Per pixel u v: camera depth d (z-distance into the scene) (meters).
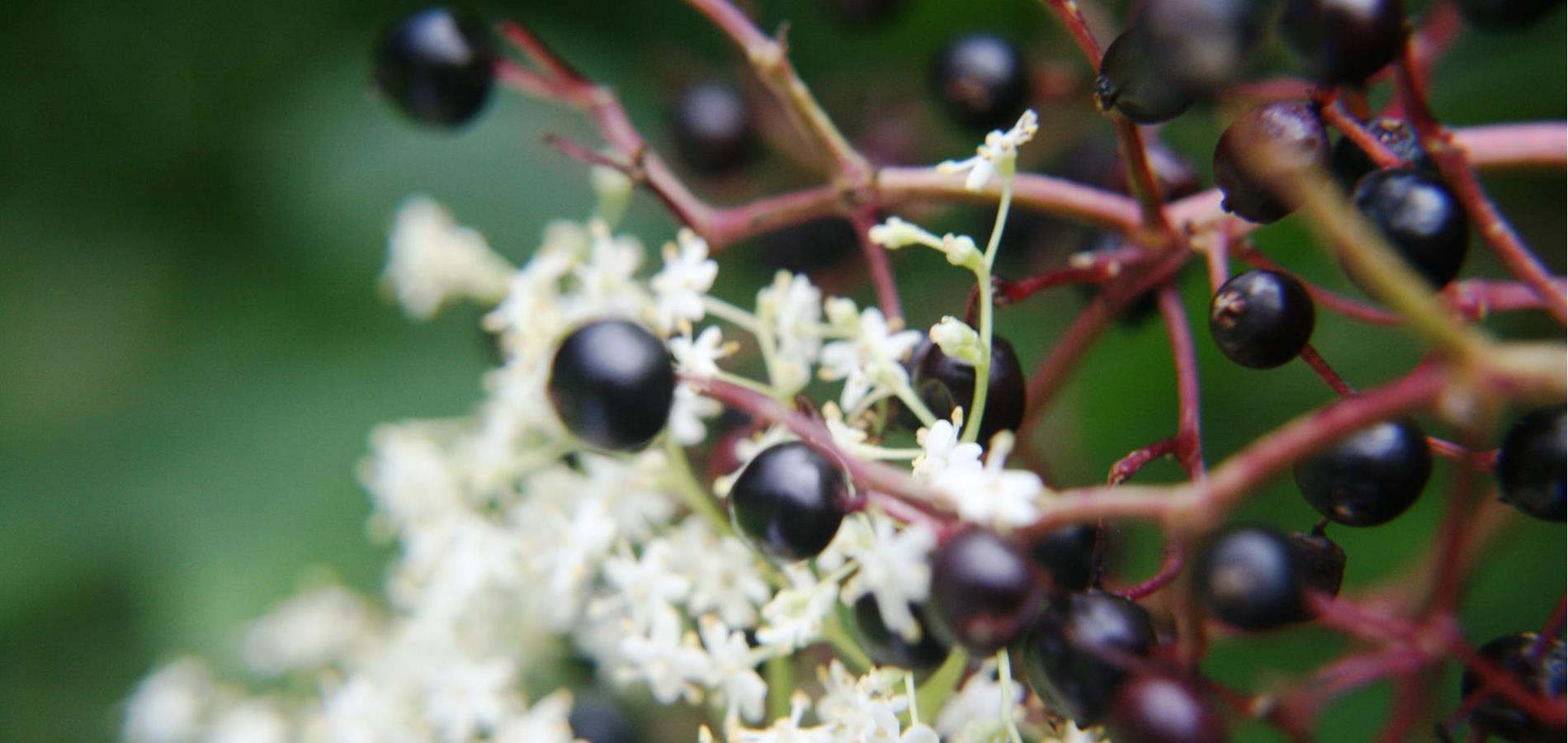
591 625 0.16
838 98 0.18
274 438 0.19
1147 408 0.17
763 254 0.17
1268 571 0.11
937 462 0.12
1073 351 0.14
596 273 0.14
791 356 0.13
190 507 0.19
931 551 0.12
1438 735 0.12
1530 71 0.17
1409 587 0.16
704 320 0.17
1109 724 0.11
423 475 0.15
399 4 0.21
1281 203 0.12
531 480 0.15
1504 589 0.16
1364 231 0.11
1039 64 0.16
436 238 0.16
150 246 0.21
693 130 0.16
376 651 0.17
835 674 0.12
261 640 0.18
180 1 0.21
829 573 0.13
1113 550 0.13
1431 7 0.16
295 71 0.21
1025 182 0.13
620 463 0.14
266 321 0.20
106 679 0.20
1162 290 0.13
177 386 0.20
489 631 0.16
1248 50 0.11
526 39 0.15
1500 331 0.16
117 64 0.21
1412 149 0.12
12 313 0.20
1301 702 0.14
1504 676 0.12
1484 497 0.15
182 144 0.21
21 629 0.19
